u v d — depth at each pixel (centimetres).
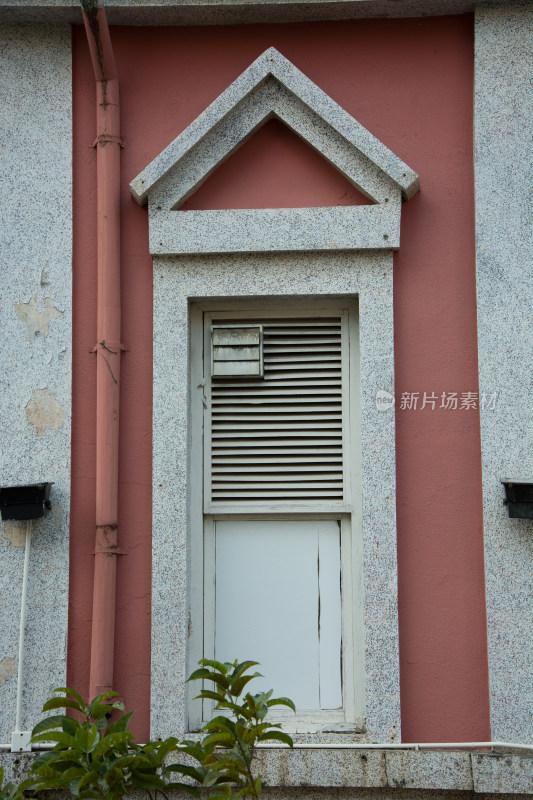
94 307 560
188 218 554
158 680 522
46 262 564
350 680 535
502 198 557
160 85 577
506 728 513
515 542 528
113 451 540
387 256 553
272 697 534
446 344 549
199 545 547
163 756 436
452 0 562
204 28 582
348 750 506
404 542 534
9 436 550
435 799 504
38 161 571
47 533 541
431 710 520
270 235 551
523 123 562
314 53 577
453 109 570
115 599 533
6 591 538
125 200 567
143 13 570
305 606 544
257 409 557
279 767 505
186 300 553
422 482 539
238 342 557
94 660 522
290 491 550
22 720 524
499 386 542
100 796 421
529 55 568
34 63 580
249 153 566
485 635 525
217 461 554
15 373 555
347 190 559
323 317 565
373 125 569
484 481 535
